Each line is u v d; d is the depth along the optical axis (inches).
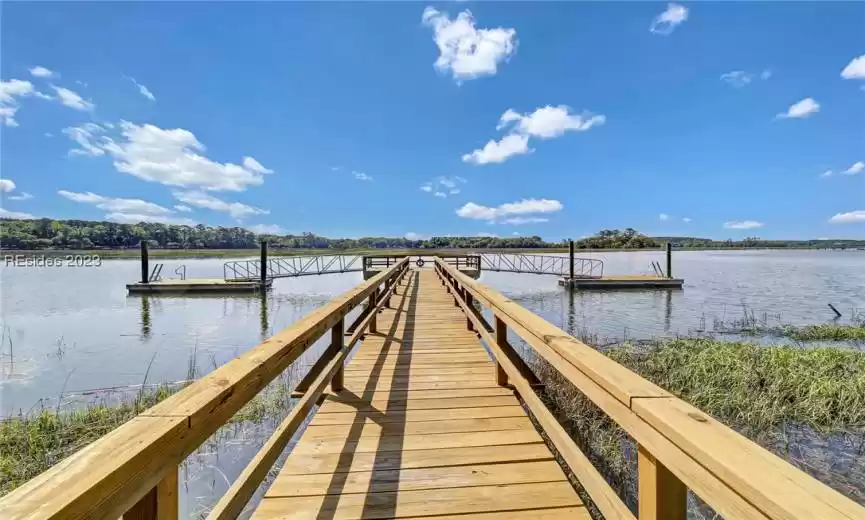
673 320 414.0
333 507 64.2
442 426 93.9
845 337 326.0
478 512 63.0
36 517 20.8
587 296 611.5
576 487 85.5
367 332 194.7
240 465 128.1
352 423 95.4
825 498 21.2
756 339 322.7
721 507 25.4
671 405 34.2
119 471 25.7
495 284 858.8
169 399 37.0
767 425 152.5
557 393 159.2
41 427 155.3
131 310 514.9
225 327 404.5
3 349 313.6
